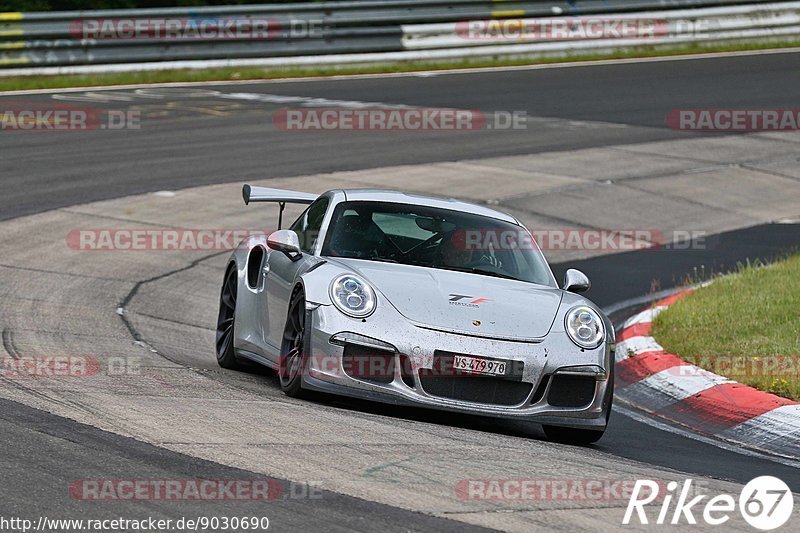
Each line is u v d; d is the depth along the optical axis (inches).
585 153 2748.5
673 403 1154.7
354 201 1122.7
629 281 1819.6
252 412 876.0
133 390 933.2
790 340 1294.3
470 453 806.5
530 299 995.3
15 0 4097.0
